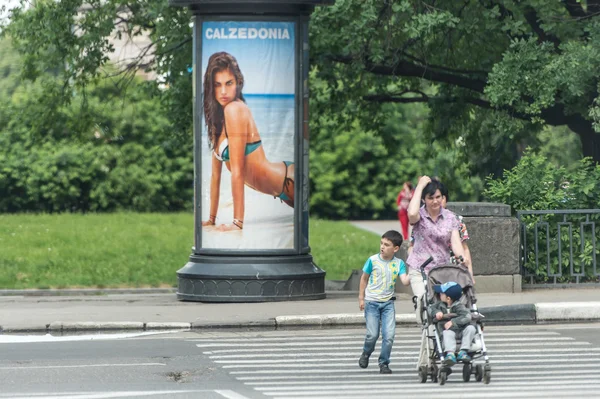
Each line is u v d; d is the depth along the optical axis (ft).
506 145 205.36
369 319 88.43
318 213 359.66
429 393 78.18
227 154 135.13
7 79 350.64
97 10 185.26
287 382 83.25
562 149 239.30
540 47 160.25
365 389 80.12
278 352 98.17
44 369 89.10
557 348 98.94
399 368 89.92
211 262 134.41
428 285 83.25
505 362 91.76
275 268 133.18
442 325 82.12
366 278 88.79
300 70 135.95
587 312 117.91
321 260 216.33
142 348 100.89
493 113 186.91
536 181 138.82
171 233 249.14
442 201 88.22
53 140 330.75
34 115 198.49
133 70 200.13
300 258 135.03
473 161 211.20
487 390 79.25
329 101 199.21
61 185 330.13
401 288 136.05
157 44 189.98
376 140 356.59
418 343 103.65
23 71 193.98
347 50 167.02
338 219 360.69
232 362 92.68
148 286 174.19
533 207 137.59
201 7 135.33
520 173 140.56
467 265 86.53
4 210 329.72
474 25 168.25
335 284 168.55
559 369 88.33
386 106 342.03
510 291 131.54
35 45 185.47
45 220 281.33
